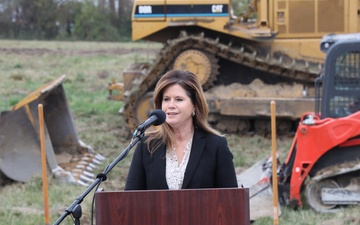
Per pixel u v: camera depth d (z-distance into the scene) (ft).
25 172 52.29
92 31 221.87
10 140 52.42
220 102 69.26
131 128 71.97
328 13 71.15
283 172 45.29
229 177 22.45
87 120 82.53
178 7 71.00
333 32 71.15
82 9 222.89
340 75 44.55
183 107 22.61
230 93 70.74
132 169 22.79
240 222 20.13
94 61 149.07
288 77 70.33
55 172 52.34
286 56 71.87
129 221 20.21
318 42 71.26
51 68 137.28
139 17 71.67
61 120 60.59
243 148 65.26
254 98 68.80
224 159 22.52
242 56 69.26
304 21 71.51
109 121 82.02
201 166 22.39
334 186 43.14
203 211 20.16
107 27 223.51
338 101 44.62
